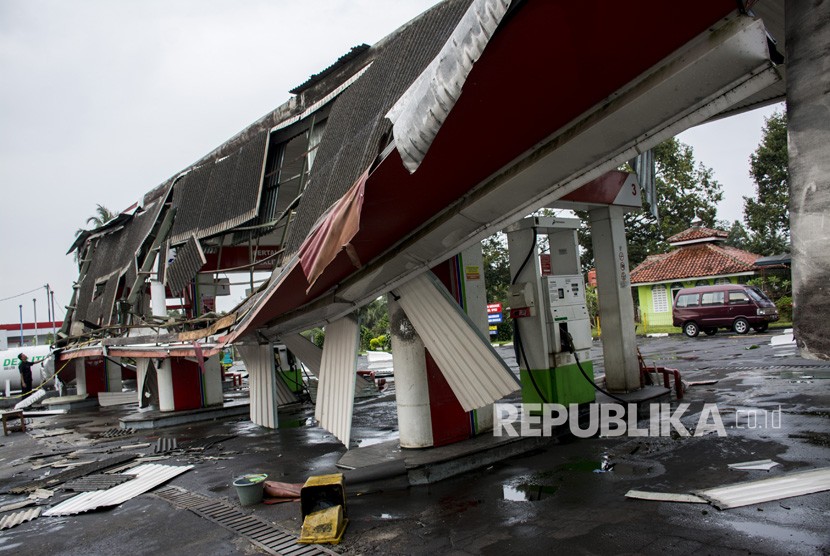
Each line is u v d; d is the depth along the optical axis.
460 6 5.41
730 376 11.20
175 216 13.05
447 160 4.56
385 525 4.94
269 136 10.32
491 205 5.30
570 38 3.41
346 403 7.21
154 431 12.51
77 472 8.63
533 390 7.81
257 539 4.96
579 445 6.86
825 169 2.28
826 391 8.62
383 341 32.78
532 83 3.79
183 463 8.56
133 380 25.52
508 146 4.64
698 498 4.58
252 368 11.45
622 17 3.24
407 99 4.04
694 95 3.76
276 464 7.82
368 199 4.85
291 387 14.40
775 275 25.61
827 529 3.78
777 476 4.90
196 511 5.98
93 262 20.05
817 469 4.95
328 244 4.94
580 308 8.32
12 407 23.61
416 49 5.79
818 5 2.30
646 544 3.90
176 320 12.76
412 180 4.75
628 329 9.41
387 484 5.93
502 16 3.03
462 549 4.23
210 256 15.76
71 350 19.06
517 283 7.93
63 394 23.45
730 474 5.16
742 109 7.58
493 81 3.68
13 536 5.85
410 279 6.51
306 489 5.12
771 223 31.67
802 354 2.38
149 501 6.65
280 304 7.57
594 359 16.94
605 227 9.45
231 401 15.17
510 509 4.95
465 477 6.11
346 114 7.14
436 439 6.74
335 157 6.73
